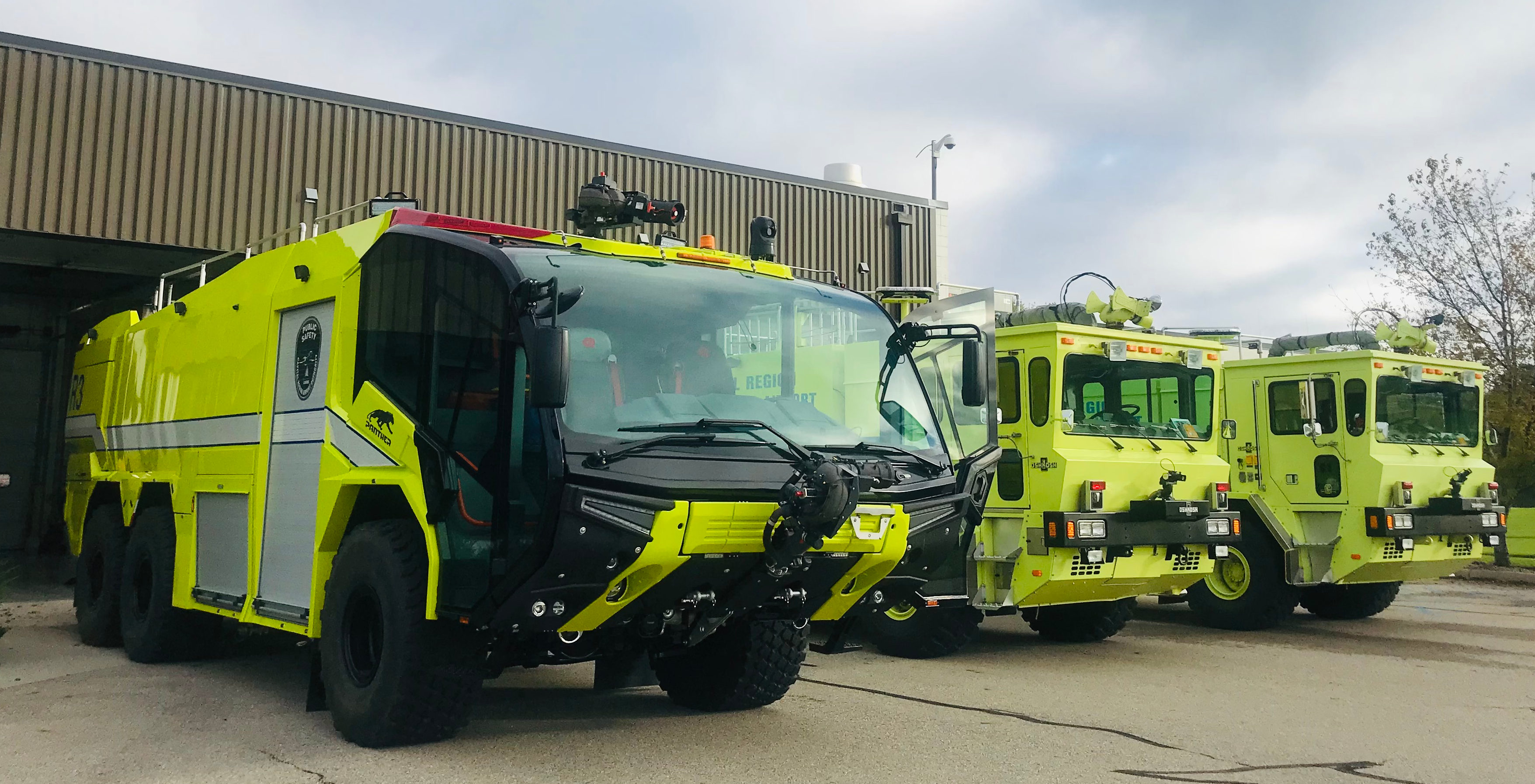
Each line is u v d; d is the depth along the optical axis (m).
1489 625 12.10
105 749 5.42
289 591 6.23
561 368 4.40
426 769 5.04
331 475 5.89
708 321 5.45
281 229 14.43
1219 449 10.16
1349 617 12.68
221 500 7.14
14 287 18.75
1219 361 10.14
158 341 8.49
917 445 5.79
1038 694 7.52
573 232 16.50
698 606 5.14
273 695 6.84
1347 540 11.41
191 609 7.61
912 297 9.46
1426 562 11.79
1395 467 11.34
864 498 5.14
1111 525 8.96
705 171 18.00
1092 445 9.20
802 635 6.59
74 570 9.67
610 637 5.52
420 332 5.38
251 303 7.02
